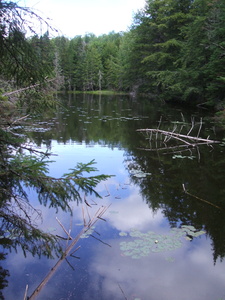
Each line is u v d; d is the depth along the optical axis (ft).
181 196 14.85
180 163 20.79
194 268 9.14
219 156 22.62
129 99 84.74
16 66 7.68
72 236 10.79
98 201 14.12
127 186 16.17
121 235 10.92
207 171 18.92
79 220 12.08
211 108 51.26
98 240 10.57
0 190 8.35
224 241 10.64
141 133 32.32
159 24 78.18
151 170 19.13
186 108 56.34
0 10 6.49
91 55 145.48
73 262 9.29
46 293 7.88
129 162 20.89
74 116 44.75
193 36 51.29
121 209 13.25
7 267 8.94
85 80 143.54
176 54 71.26
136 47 87.66
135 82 96.58
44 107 9.52
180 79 57.21
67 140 27.94
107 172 18.51
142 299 7.80
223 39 43.75
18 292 7.94
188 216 12.66
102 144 26.63
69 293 7.95
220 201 14.25
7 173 8.46
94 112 50.65
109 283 8.38
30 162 9.73
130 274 8.80
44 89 9.01
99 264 9.20
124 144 26.94
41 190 8.85
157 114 47.83
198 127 35.24
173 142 28.02
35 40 7.51
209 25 46.62
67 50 135.54
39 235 8.75
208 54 49.26
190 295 8.00
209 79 51.19
